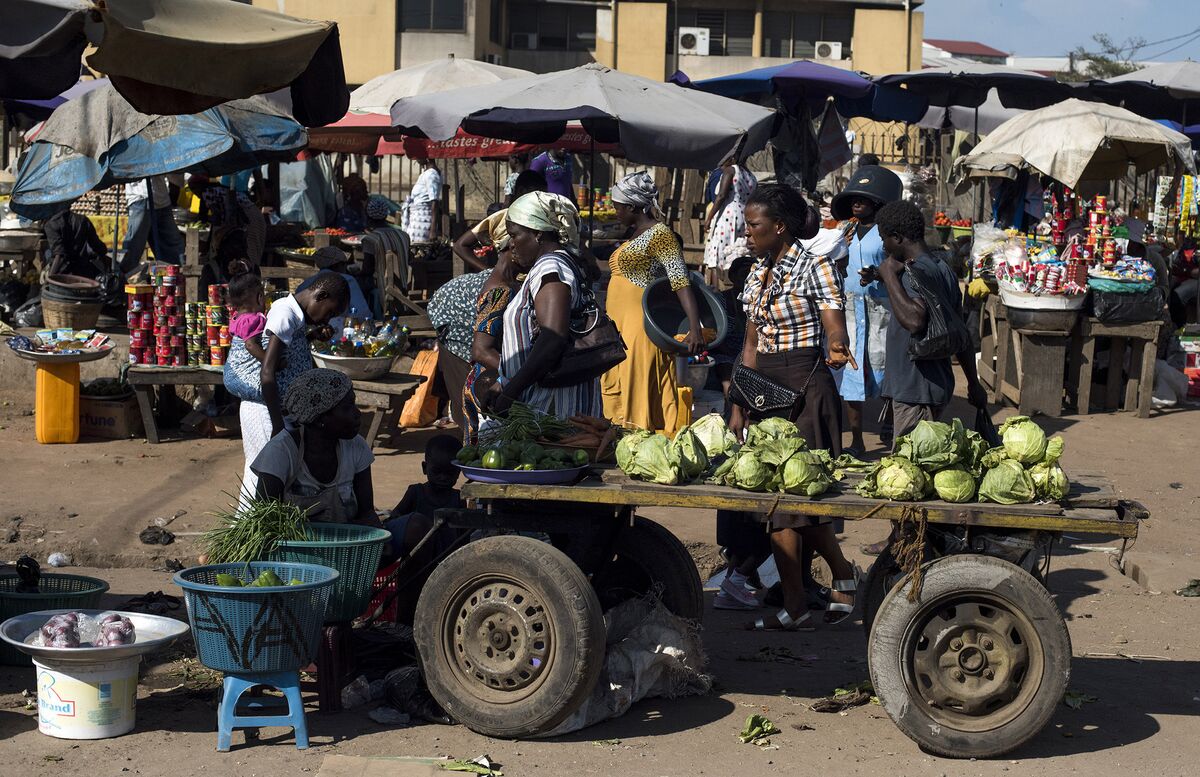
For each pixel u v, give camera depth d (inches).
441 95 374.3
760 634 231.8
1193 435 418.9
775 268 225.5
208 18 187.8
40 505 301.9
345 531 196.2
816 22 1457.9
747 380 226.7
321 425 198.4
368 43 1322.6
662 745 176.9
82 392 389.1
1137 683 207.2
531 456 181.2
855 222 362.9
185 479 334.3
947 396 261.6
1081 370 449.1
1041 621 169.8
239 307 300.2
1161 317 444.1
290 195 743.7
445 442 222.8
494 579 177.5
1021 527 170.6
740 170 491.8
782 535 225.8
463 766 165.2
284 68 195.3
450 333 332.5
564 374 207.9
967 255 601.6
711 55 1450.5
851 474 195.3
